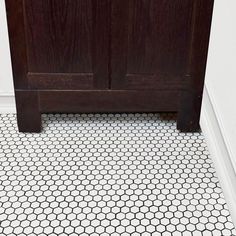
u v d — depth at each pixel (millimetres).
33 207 1262
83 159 1459
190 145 1534
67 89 1510
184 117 1572
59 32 1397
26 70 1462
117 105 1557
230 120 1241
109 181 1361
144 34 1406
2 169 1409
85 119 1683
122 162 1446
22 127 1583
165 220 1221
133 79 1494
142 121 1672
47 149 1507
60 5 1351
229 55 1252
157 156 1477
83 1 1346
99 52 1437
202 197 1303
